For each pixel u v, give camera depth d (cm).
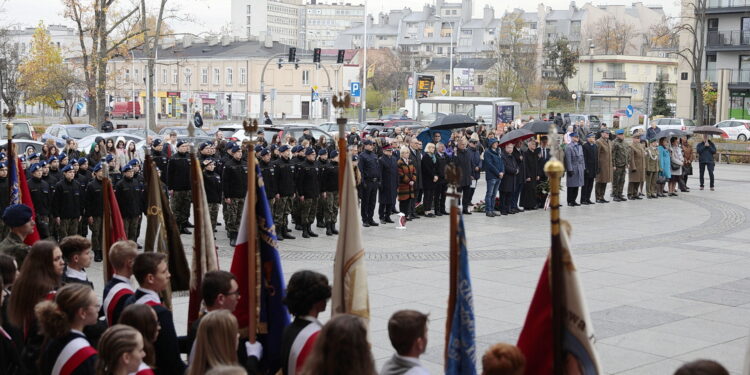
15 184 1361
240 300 951
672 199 3791
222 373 655
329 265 2125
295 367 814
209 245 1020
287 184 2522
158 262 926
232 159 2466
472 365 770
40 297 951
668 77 14962
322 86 13475
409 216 2981
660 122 8456
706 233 2750
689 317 1630
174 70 13500
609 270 2100
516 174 3166
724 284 1941
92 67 6519
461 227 775
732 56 8888
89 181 2322
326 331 675
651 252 2369
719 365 588
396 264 2152
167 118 12338
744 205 3550
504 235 2677
